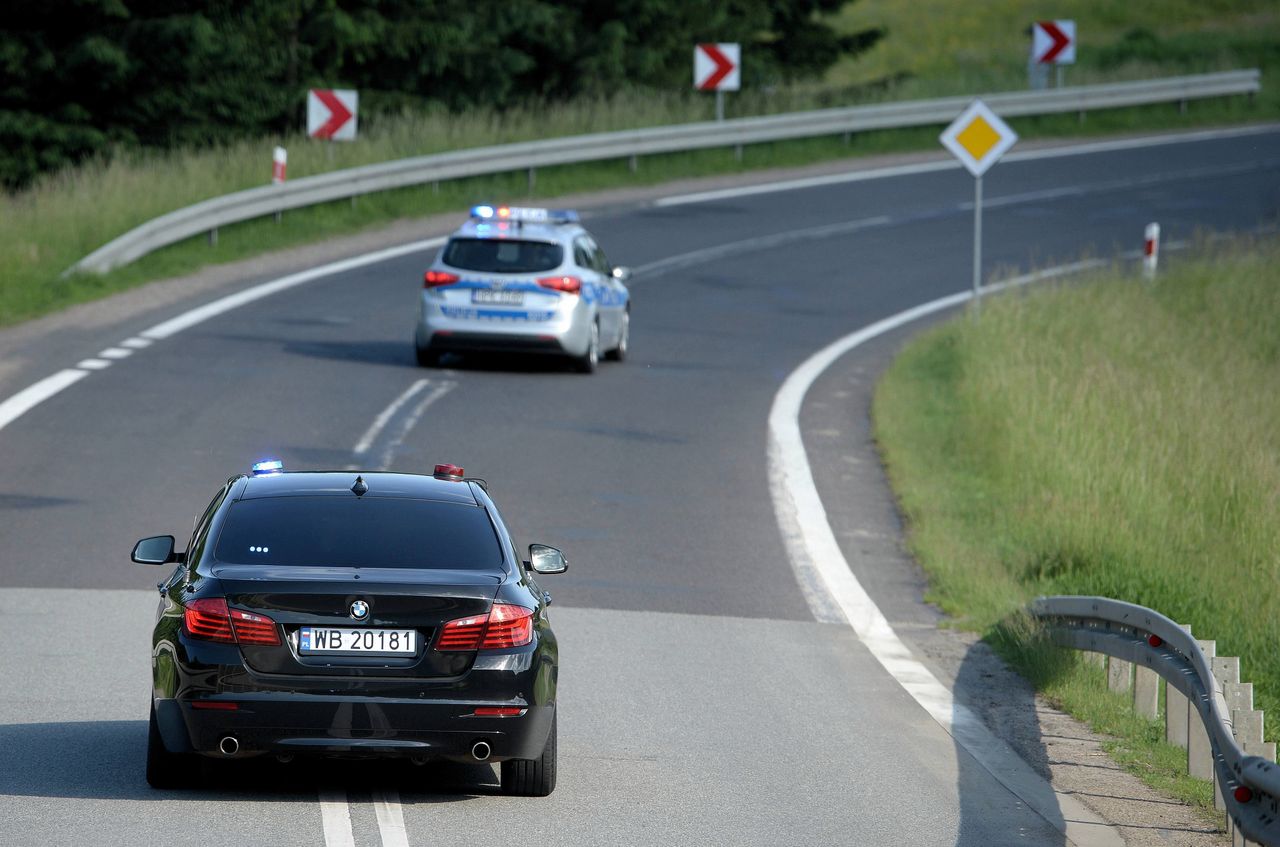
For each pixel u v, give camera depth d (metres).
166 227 107.44
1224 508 58.84
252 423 70.25
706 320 103.88
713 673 42.44
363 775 32.91
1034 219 143.88
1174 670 35.84
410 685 28.81
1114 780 35.25
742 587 52.06
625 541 56.62
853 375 90.38
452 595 29.20
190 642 28.70
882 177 160.75
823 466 69.75
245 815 29.28
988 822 31.28
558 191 144.62
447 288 84.25
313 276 108.31
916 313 109.31
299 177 129.75
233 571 29.42
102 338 86.69
